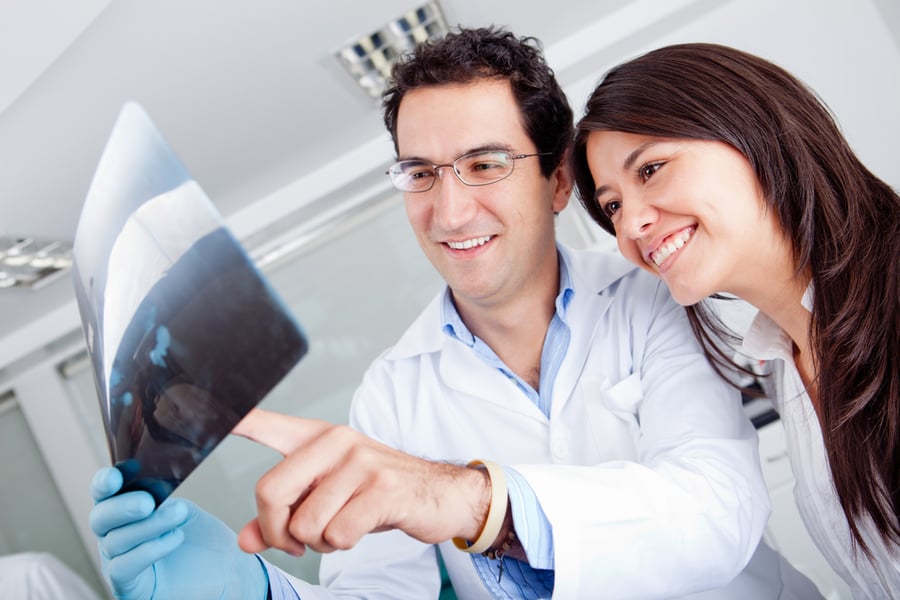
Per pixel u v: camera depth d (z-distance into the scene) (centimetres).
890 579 94
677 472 84
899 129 290
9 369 349
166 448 49
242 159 273
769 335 103
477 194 106
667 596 78
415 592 115
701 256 88
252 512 344
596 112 92
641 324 118
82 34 172
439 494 63
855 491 89
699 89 87
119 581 61
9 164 211
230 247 40
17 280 290
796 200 89
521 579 75
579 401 117
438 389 125
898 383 85
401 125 109
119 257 48
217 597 73
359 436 61
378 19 218
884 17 285
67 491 362
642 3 280
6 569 275
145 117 44
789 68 296
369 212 335
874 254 88
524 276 112
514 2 244
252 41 204
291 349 40
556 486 74
